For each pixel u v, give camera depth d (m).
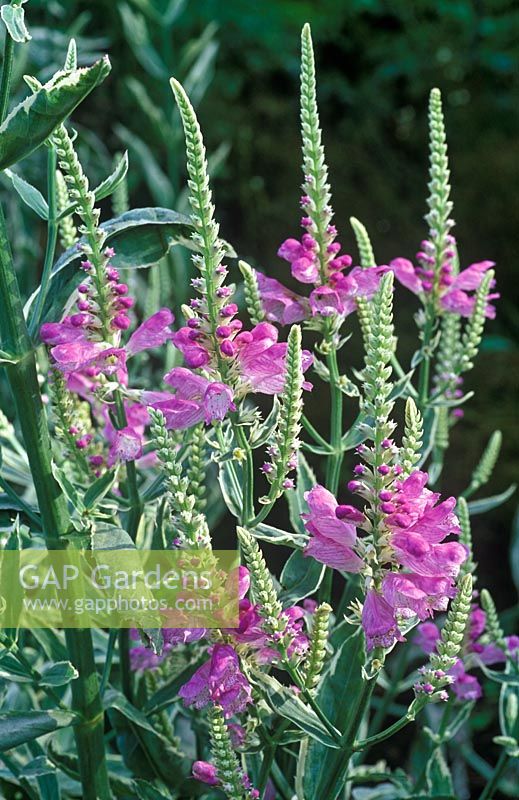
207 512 1.31
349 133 2.76
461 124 2.78
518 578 1.33
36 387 0.98
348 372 2.06
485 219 2.56
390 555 0.92
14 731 1.01
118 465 0.98
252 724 0.98
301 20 2.80
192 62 2.43
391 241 2.55
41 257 2.00
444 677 0.94
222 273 0.94
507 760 1.12
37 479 0.99
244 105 2.71
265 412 1.95
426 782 1.13
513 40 2.82
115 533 0.97
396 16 2.87
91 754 1.04
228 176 2.62
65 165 0.95
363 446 0.92
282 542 0.96
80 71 0.91
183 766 1.08
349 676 0.99
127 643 1.07
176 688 1.04
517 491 1.93
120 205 1.20
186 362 0.94
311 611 1.06
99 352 0.96
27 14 2.10
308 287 2.45
